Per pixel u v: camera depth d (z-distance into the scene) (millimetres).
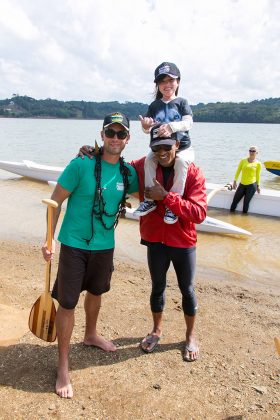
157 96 3764
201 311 4379
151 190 2971
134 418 2670
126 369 3189
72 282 2861
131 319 4027
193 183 3086
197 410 2783
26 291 4566
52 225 2881
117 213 2990
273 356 3512
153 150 2967
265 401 2916
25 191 11461
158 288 3371
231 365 3340
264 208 9805
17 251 6223
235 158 23672
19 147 30266
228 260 6438
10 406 2697
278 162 15156
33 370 3096
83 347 3457
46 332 3197
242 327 4043
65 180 2814
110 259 3059
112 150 2805
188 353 3385
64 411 2688
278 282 5539
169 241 3154
